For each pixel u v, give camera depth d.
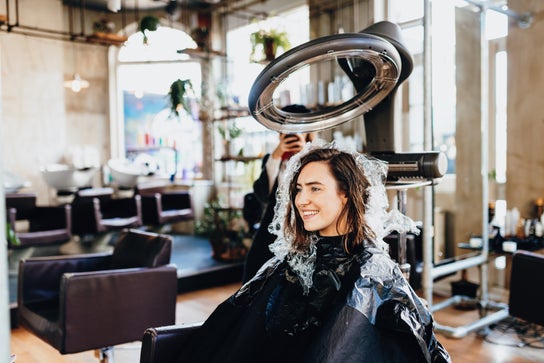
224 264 4.82
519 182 3.63
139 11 6.47
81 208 4.91
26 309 2.54
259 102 1.32
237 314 1.28
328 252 1.14
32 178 5.75
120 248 2.81
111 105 6.56
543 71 3.47
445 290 3.98
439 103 3.33
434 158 1.36
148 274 2.46
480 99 3.44
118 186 6.08
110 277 2.35
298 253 1.20
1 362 0.88
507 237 3.46
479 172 3.44
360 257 1.10
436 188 3.57
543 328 3.35
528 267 2.28
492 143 3.83
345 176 1.13
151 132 6.95
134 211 5.40
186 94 4.95
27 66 5.68
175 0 5.79
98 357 2.74
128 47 6.22
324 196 1.12
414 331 1.01
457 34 3.38
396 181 1.44
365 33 1.24
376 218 1.16
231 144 5.31
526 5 3.54
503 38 3.68
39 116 5.79
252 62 4.64
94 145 6.49
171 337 1.39
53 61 5.89
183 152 6.82
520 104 3.60
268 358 1.16
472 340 3.17
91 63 6.39
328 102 3.90
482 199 3.44
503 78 3.70
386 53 1.24
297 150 2.09
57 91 5.93
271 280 1.22
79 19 6.23
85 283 2.28
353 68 1.42
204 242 6.00
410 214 3.86
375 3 3.60
